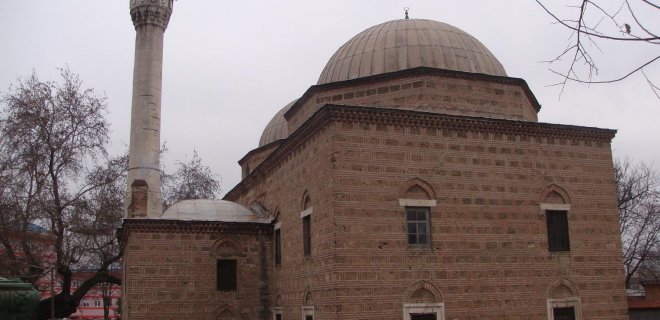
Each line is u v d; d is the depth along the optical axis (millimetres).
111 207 35125
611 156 23234
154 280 24562
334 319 18562
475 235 20500
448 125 20906
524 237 21156
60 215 33000
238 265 26031
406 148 20281
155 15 30281
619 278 22297
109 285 57469
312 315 20781
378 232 19391
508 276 20625
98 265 41188
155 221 24906
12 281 7148
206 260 25469
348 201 19266
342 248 18891
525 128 21891
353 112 19812
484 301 20141
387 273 19219
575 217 22172
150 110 29250
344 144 19594
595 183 22734
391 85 23391
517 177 21500
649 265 51781
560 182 22141
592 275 21906
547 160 22109
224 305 25422
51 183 33406
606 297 21938
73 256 34094
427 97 22703
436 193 20344
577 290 21562
